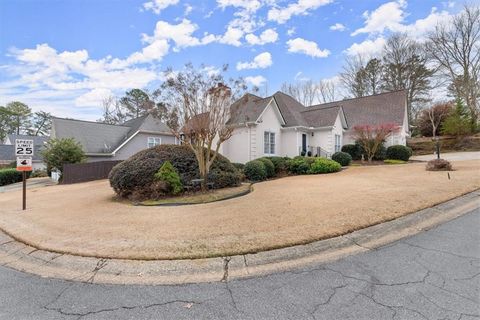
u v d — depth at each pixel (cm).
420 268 321
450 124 2392
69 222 599
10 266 398
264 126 1695
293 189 868
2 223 632
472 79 2722
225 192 896
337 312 245
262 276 325
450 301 254
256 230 464
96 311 267
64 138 1923
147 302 280
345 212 538
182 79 966
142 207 746
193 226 513
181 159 985
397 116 2114
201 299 281
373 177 1043
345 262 348
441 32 2916
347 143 2150
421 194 650
